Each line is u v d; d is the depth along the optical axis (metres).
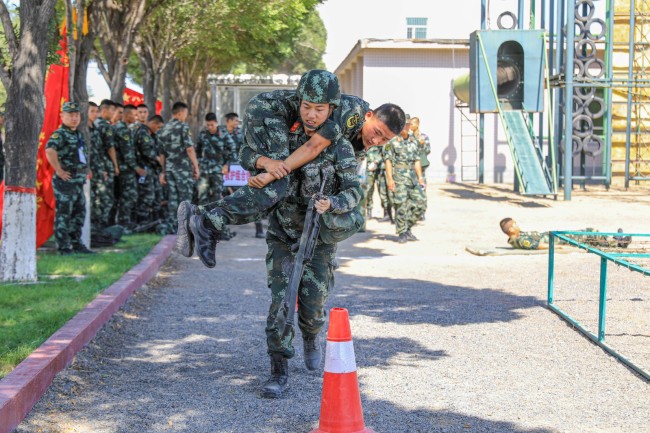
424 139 17.75
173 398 5.54
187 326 7.79
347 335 4.66
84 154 11.69
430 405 5.44
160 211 16.23
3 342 6.31
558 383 5.95
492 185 29.42
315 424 5.03
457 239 14.98
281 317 4.86
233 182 17.53
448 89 31.62
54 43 10.19
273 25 24.52
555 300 9.09
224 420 5.11
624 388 5.82
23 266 9.23
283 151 5.14
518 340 7.25
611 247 12.02
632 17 25.05
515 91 24.20
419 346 7.04
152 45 23.14
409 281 10.45
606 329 7.62
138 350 6.86
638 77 26.62
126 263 10.70
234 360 6.55
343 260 12.37
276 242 5.51
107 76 18.06
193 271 11.34
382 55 31.45
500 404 5.46
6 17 9.17
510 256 12.66
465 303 8.95
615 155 29.98
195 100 37.88
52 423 4.99
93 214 13.94
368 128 5.39
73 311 7.44
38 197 11.95
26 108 9.14
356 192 5.21
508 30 23.31
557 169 26.66
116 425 5.00
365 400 5.54
